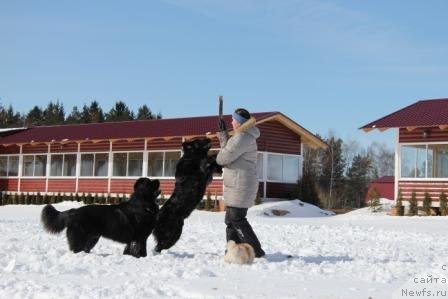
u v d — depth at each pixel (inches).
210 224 669.3
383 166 3479.3
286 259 352.5
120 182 1284.4
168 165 1213.7
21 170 1457.9
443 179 944.3
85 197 1302.9
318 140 1229.7
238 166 346.6
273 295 233.1
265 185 1142.3
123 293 239.5
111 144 1305.4
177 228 374.0
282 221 786.8
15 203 1414.9
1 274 287.4
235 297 228.7
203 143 376.5
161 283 258.4
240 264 322.0
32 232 509.4
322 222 770.2
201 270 287.7
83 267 308.2
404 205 975.6
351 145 3270.2
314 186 1196.5
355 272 301.3
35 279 273.7
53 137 1375.5
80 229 360.5
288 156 1194.0
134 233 358.3
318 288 249.4
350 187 2918.3
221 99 372.5
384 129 999.0
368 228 645.3
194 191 370.9
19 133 1508.4
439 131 951.6
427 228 672.4
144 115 3417.8
